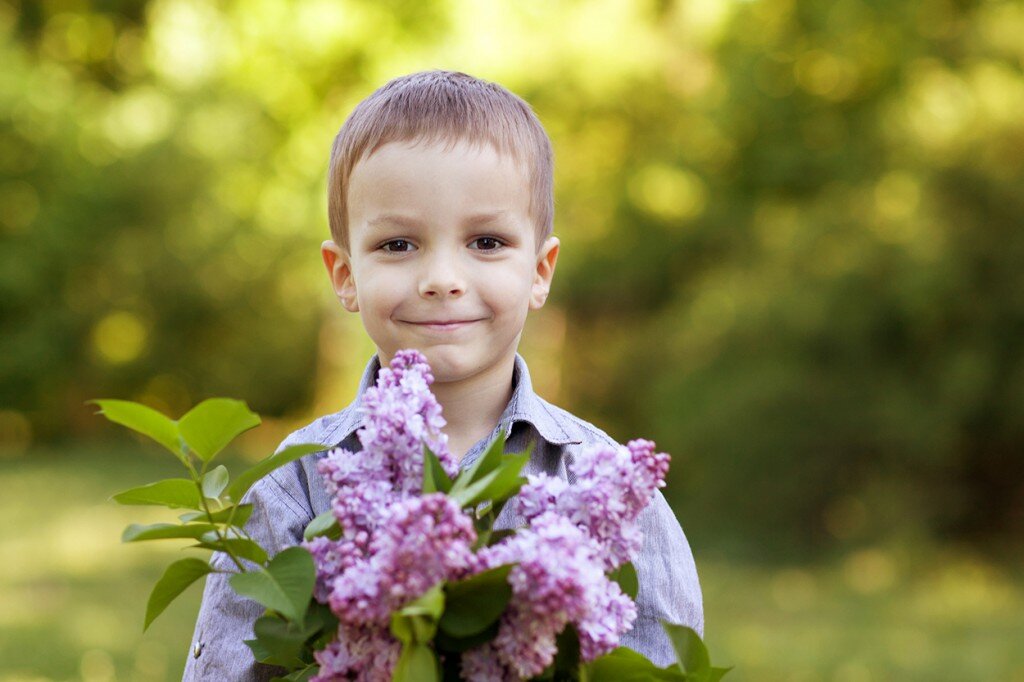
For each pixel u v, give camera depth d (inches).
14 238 470.3
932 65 319.6
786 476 317.7
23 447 474.3
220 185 496.7
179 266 479.8
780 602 263.3
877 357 308.8
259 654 51.3
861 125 332.2
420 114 57.9
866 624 243.6
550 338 444.8
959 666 209.0
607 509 47.0
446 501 43.2
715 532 328.8
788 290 316.5
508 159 58.4
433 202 56.7
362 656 45.6
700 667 48.6
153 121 500.4
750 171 373.1
